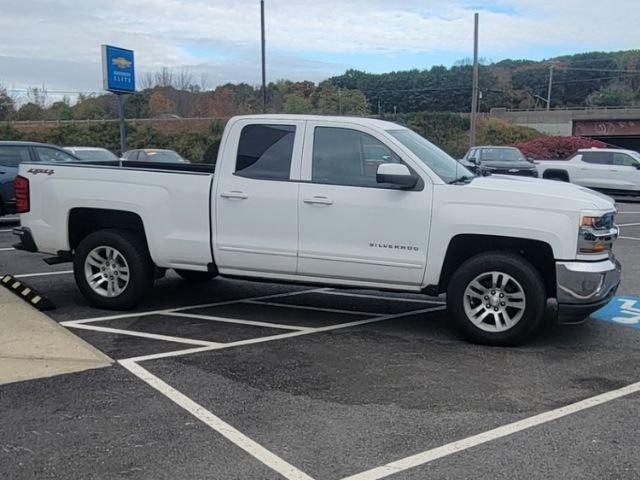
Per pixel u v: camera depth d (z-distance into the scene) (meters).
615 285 5.87
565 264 5.58
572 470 3.63
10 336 5.82
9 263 9.80
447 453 3.83
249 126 6.43
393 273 6.01
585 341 6.12
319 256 6.16
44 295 7.75
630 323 6.78
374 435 4.06
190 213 6.54
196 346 5.86
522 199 5.67
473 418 4.33
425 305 7.55
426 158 6.15
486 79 98.81
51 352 5.47
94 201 6.84
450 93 96.62
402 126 6.76
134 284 6.90
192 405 4.51
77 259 7.07
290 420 4.28
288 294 8.03
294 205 6.17
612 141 65.12
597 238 5.60
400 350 5.80
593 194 5.98
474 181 6.04
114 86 18.09
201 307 7.31
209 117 62.56
